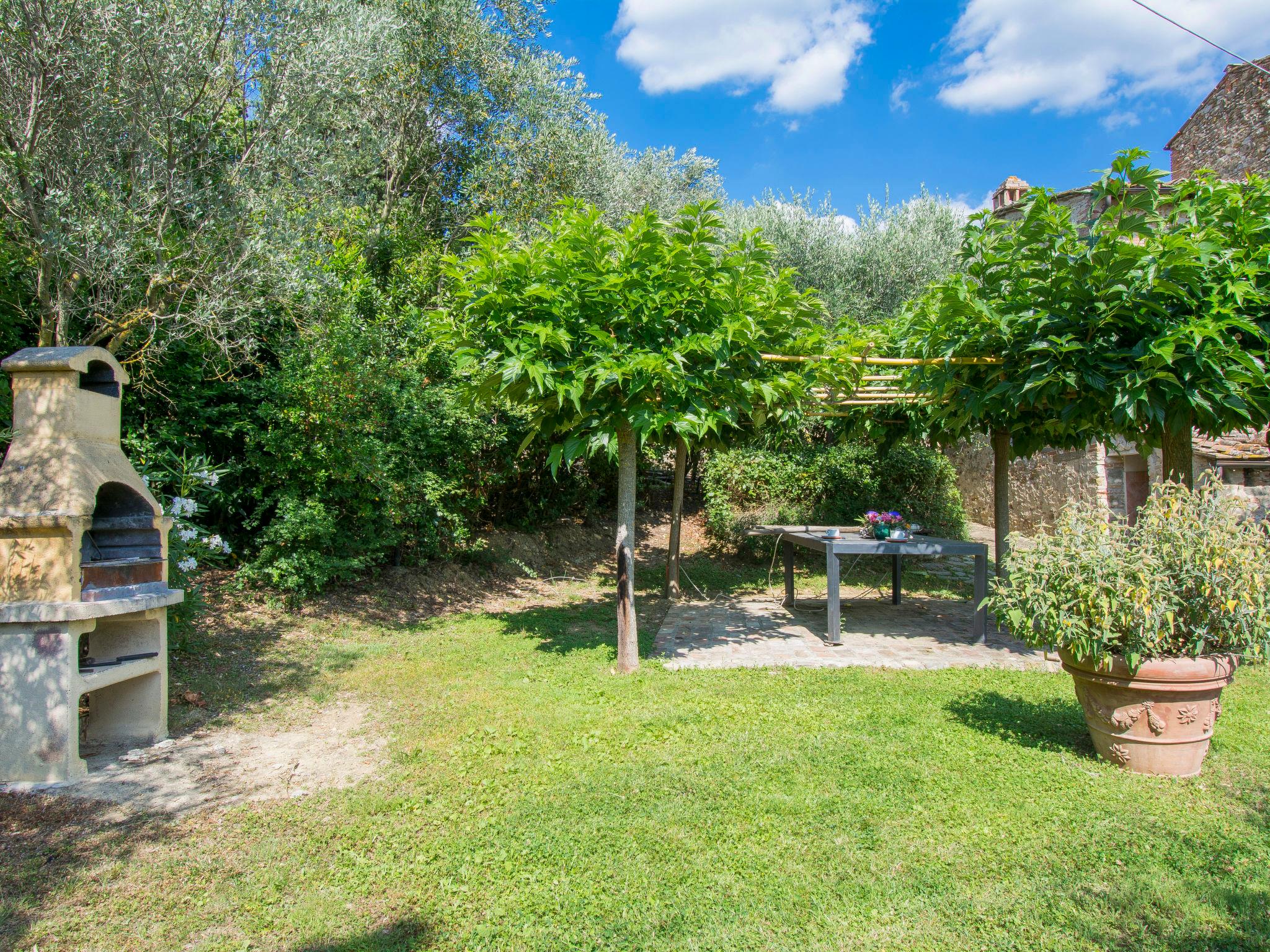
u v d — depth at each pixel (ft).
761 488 37.50
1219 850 8.68
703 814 9.70
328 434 21.20
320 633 20.30
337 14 20.40
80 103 15.42
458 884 8.16
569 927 7.34
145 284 17.98
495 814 9.86
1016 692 15.49
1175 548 10.72
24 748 10.80
